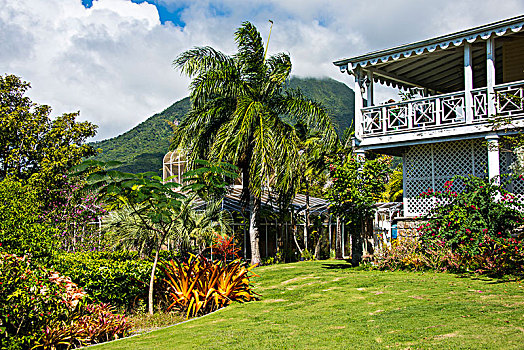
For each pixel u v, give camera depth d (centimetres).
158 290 1077
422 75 1725
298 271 1497
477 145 1384
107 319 830
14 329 707
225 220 1650
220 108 1875
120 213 1420
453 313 731
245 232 2077
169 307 1029
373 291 1015
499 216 1145
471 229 1167
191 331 794
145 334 819
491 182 1200
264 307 992
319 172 2392
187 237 1470
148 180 996
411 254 1303
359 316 788
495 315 693
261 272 1577
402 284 1057
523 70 1423
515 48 1440
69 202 1916
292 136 1880
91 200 1883
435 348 560
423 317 724
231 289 1086
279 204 2008
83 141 2480
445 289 951
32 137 2353
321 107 1964
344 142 2364
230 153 1748
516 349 528
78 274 958
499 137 1257
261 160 1720
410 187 1509
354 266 1477
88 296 897
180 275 1061
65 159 2161
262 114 1788
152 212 1034
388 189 2981
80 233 1891
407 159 1521
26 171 2358
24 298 683
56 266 912
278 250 2250
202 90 1850
